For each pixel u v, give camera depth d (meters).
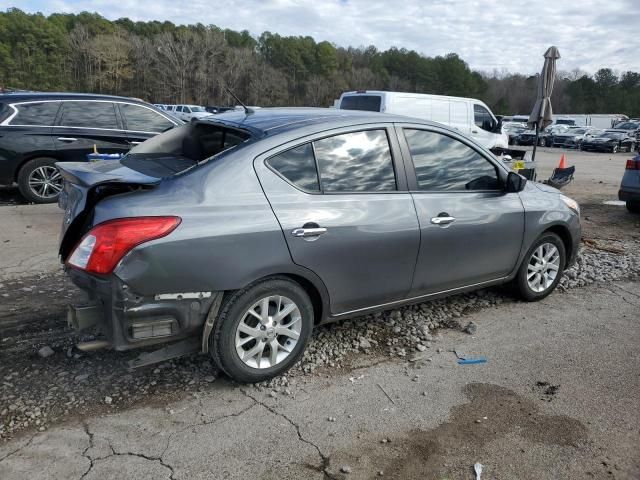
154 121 9.09
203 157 3.63
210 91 79.19
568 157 24.47
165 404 3.04
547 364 3.67
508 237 4.29
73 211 3.05
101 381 3.24
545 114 11.72
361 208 3.43
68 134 8.35
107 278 2.76
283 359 3.29
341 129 3.48
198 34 84.25
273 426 2.89
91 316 2.86
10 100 8.12
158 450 2.66
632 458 2.72
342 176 3.43
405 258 3.66
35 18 76.25
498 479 2.55
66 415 2.90
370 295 3.61
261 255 3.03
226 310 3.02
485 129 15.06
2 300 4.38
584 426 2.98
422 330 4.08
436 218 3.78
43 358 3.46
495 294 4.94
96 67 77.00
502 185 4.29
